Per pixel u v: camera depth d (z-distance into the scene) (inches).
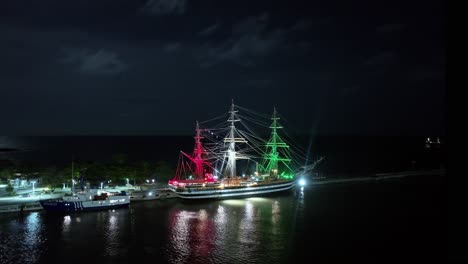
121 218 5777.6
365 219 5767.7
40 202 5885.8
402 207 6609.3
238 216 5979.3
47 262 3973.9
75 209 5994.1
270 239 4798.2
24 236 4800.7
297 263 3996.1
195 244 4603.8
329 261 4057.6
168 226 5374.0
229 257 4170.8
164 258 4136.3
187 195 6968.5
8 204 6082.7
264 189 7746.1
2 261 3981.3
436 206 6673.2
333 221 5659.5
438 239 4766.2
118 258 4116.6
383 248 4446.4
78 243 4584.2
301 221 5664.4
